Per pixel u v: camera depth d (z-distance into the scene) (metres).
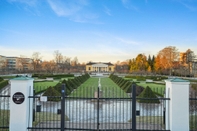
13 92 5.96
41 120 8.28
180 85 5.93
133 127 5.87
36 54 68.62
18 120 5.93
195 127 7.58
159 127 7.27
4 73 51.09
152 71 65.00
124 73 70.06
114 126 7.69
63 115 5.95
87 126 7.39
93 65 100.25
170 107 6.00
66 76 48.47
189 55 60.62
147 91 12.88
